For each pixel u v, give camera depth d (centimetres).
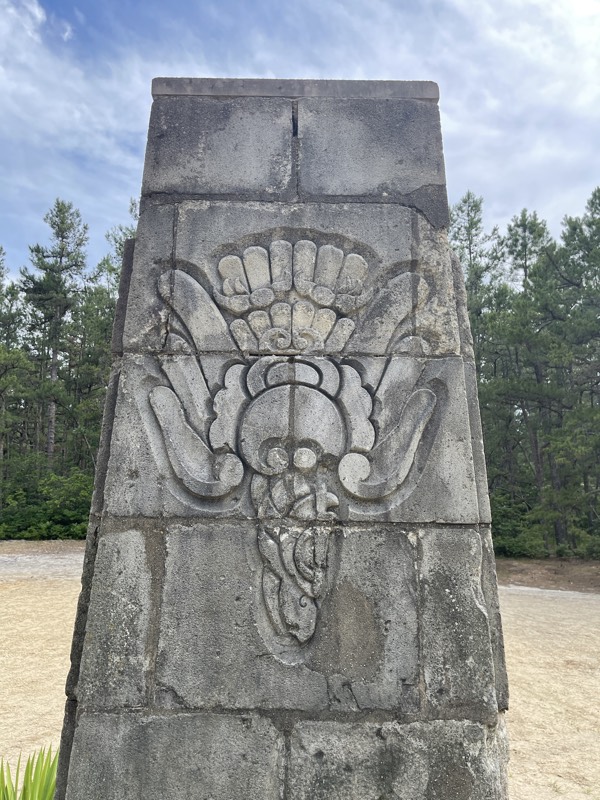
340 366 207
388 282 214
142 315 209
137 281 212
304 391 205
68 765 184
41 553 1300
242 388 205
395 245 217
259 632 186
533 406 1482
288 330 209
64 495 1555
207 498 196
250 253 214
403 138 226
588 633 711
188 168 221
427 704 182
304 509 196
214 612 188
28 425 2073
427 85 232
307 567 191
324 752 178
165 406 202
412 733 180
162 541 192
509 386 1346
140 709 180
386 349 209
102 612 187
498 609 198
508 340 1337
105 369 1817
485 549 202
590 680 533
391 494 198
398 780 176
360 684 183
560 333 1310
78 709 180
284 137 225
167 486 196
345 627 188
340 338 209
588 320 1236
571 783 340
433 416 205
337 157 223
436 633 187
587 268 1306
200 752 178
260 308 211
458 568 192
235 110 227
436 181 223
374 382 206
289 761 177
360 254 217
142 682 182
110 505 194
